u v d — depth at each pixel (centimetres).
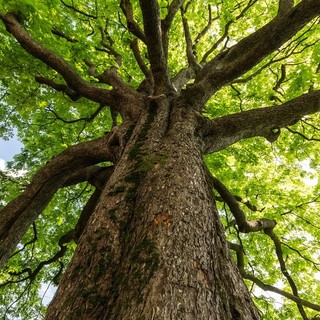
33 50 479
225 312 151
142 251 170
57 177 398
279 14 484
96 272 172
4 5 525
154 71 439
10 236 355
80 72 673
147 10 345
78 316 149
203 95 409
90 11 757
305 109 394
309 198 805
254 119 379
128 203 226
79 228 447
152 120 361
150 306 133
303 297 809
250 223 487
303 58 782
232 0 761
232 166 830
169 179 237
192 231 189
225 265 190
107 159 390
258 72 712
